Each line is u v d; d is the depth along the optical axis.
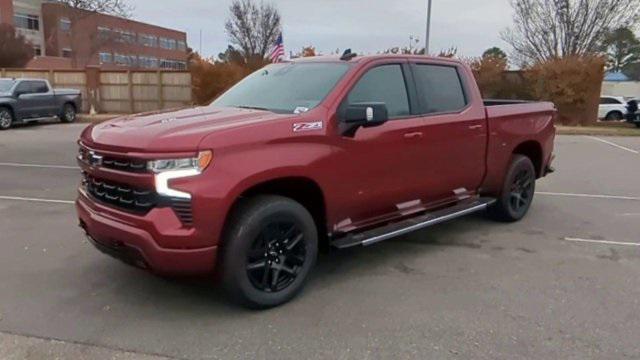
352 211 4.27
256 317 3.66
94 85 24.86
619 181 9.20
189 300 3.90
